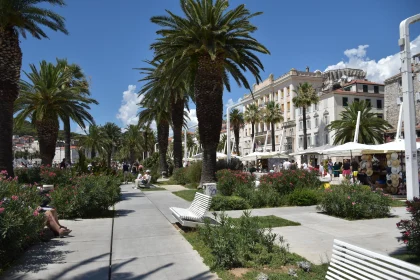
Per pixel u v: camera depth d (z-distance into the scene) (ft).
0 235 16.24
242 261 16.76
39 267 17.13
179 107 96.58
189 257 18.76
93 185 34.19
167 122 115.24
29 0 53.26
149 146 240.53
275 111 194.49
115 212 35.70
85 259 18.49
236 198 38.34
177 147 96.89
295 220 29.63
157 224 28.76
